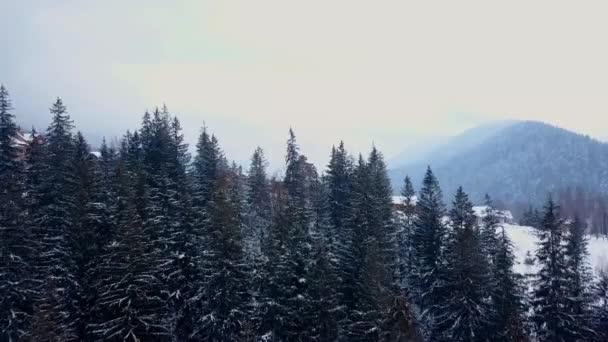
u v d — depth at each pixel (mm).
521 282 47781
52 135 56312
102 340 33781
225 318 38656
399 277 54469
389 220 55312
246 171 76625
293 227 42594
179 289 40688
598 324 46844
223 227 39969
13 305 36219
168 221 45031
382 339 38344
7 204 39156
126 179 42844
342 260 45625
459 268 44031
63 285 37875
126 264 34125
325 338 38906
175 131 64125
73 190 45344
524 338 42156
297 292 39312
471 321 42969
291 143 65625
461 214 56656
